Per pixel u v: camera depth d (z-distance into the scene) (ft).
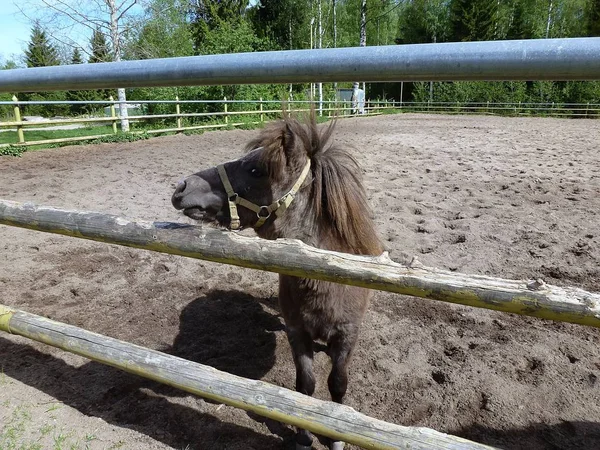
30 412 7.82
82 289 13.48
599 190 22.81
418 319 11.85
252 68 4.13
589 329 11.07
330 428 5.18
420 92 115.14
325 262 5.02
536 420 8.32
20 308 12.28
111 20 51.42
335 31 108.06
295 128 7.14
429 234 17.04
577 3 122.11
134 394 9.02
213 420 8.44
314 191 7.43
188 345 11.08
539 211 19.45
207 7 106.32
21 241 16.76
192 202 7.09
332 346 7.85
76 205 20.52
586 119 81.97
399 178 26.35
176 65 4.53
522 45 3.27
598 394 8.89
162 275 14.58
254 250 5.37
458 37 124.47
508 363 9.87
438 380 9.67
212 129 53.57
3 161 31.09
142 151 36.11
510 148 38.68
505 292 4.26
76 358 10.03
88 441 7.23
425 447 4.70
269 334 11.65
